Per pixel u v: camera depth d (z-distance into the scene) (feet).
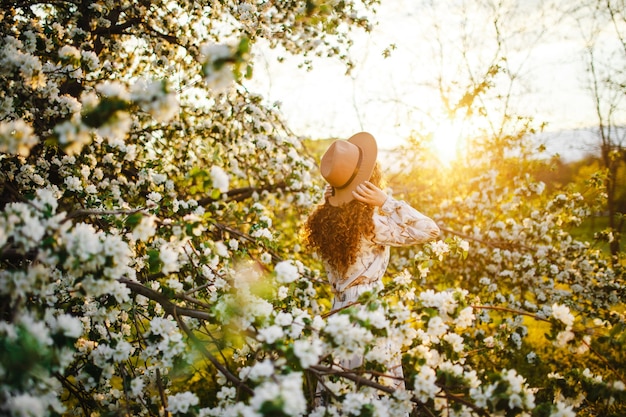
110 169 11.41
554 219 16.05
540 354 15.76
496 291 16.02
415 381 6.63
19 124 6.62
